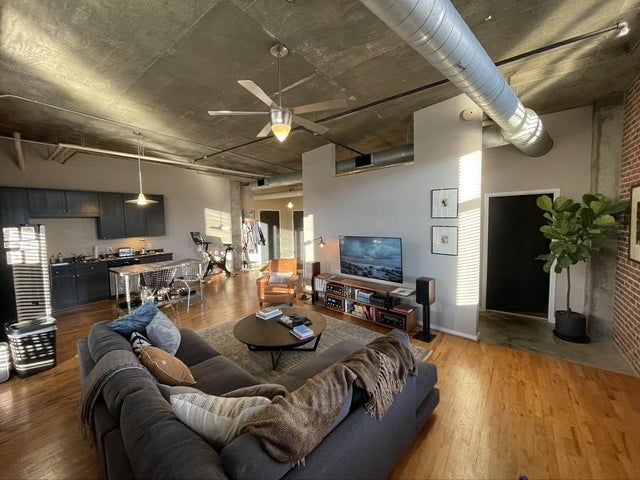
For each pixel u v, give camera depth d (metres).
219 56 2.49
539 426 2.04
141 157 5.09
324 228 5.30
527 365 2.87
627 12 2.00
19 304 3.23
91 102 3.33
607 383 2.53
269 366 2.98
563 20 2.09
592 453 1.80
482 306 4.61
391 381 1.56
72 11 1.93
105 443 1.27
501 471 1.69
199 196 7.73
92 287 5.37
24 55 2.41
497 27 2.17
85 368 1.86
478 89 2.03
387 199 4.30
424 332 3.55
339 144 5.21
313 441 1.12
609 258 3.38
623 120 3.21
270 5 1.91
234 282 7.10
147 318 2.48
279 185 7.46
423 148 3.82
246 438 1.03
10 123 4.02
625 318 3.03
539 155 3.83
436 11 1.37
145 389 1.40
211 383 1.96
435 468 1.73
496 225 4.43
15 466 1.80
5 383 2.71
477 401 2.32
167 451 1.01
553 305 4.00
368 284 4.34
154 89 3.04
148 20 2.04
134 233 6.21
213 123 4.07
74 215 5.33
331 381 1.34
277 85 3.03
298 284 6.82
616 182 3.29
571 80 2.99
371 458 1.40
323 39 2.29
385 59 2.60
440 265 3.78
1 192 4.54
